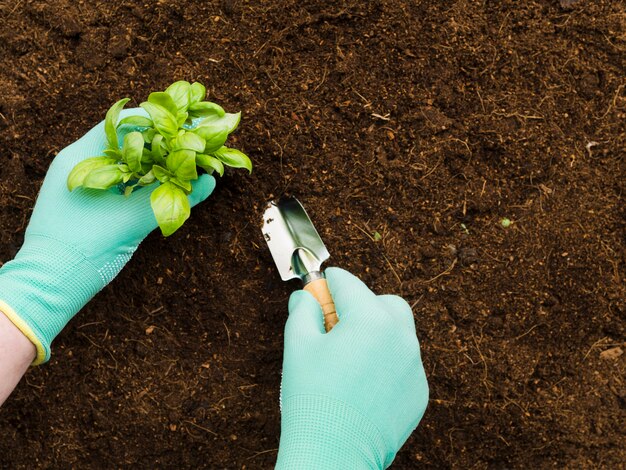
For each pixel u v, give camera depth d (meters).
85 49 0.67
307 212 0.67
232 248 0.66
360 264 0.67
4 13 0.67
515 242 0.67
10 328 0.56
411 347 0.58
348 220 0.67
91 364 0.67
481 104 0.67
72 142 0.67
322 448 0.53
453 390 0.67
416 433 0.68
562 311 0.67
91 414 0.67
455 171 0.67
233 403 0.67
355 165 0.67
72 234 0.60
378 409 0.55
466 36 0.67
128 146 0.55
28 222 0.67
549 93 0.67
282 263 0.65
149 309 0.67
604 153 0.67
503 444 0.67
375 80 0.67
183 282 0.67
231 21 0.67
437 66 0.67
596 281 0.67
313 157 0.67
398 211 0.67
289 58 0.67
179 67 0.67
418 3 0.67
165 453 0.67
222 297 0.67
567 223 0.67
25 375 0.67
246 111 0.67
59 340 0.67
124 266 0.66
